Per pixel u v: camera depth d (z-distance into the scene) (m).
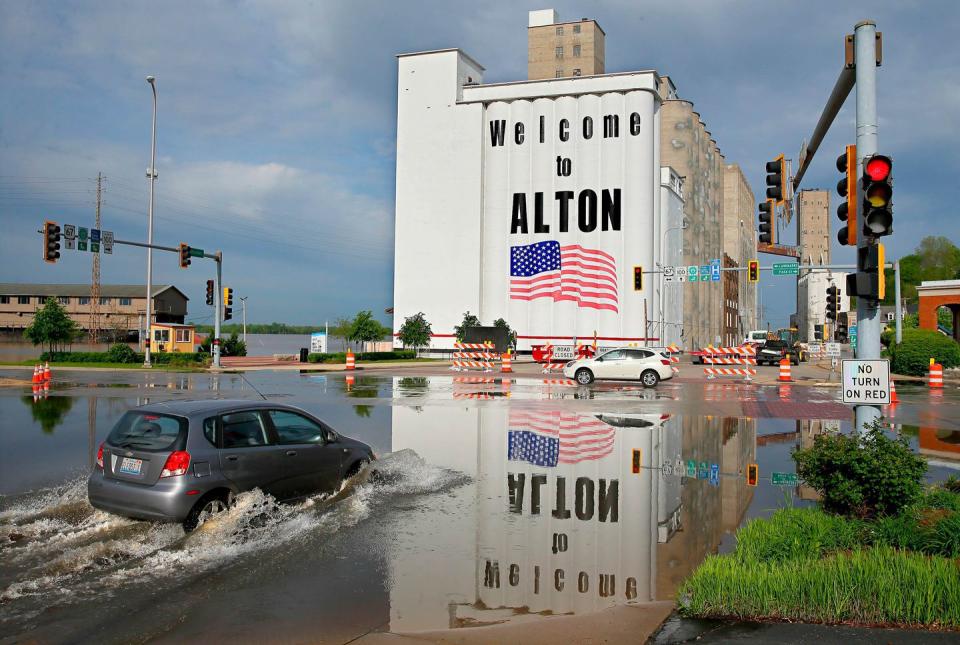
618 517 8.27
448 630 5.05
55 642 4.87
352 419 17.25
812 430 15.92
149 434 7.62
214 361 39.06
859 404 8.56
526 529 7.77
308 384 29.23
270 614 5.37
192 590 5.88
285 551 6.93
